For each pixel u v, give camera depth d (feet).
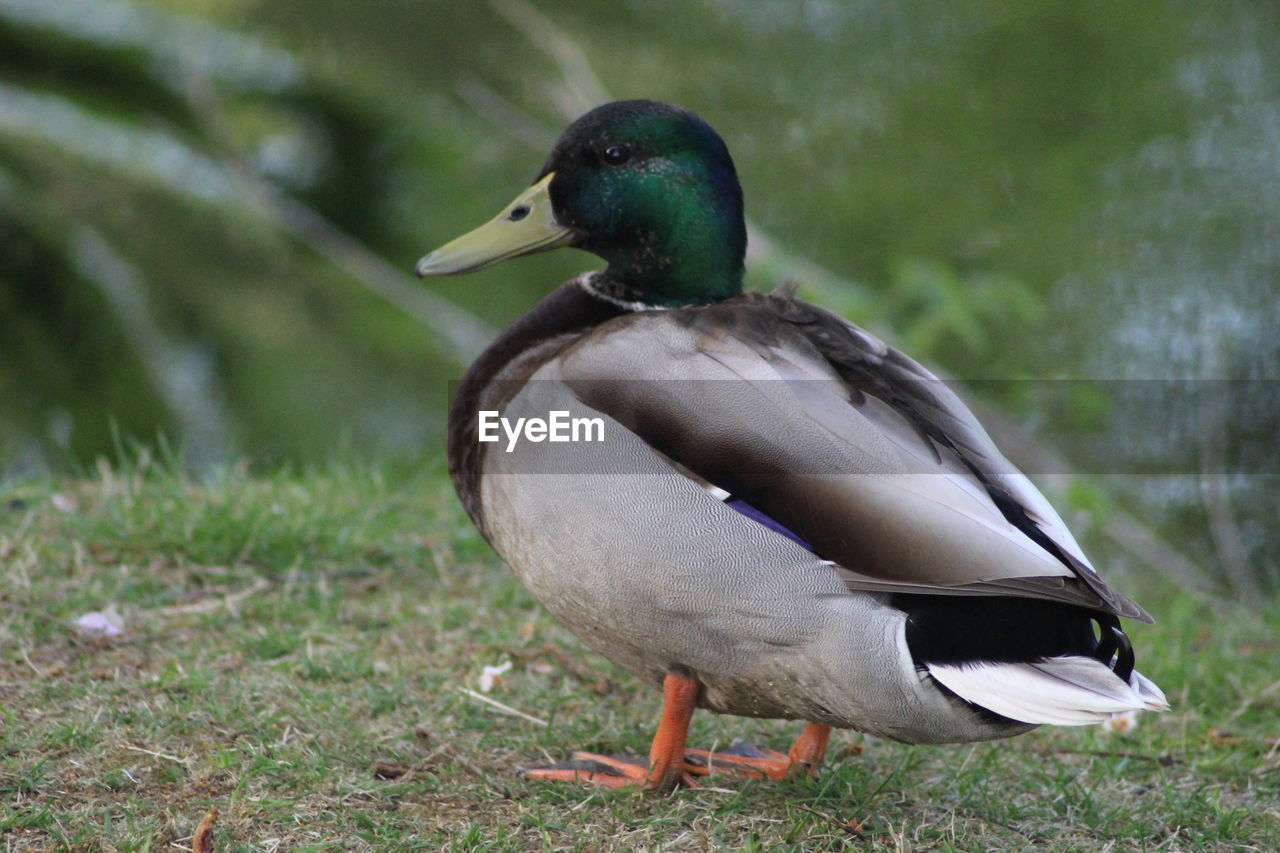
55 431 45.50
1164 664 25.85
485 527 19.61
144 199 51.96
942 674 16.46
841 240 62.64
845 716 17.57
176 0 65.92
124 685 21.39
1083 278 59.62
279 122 63.21
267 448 45.75
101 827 17.20
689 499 17.38
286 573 26.55
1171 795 20.21
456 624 25.20
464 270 21.27
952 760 21.42
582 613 18.39
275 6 67.26
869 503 16.87
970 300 41.39
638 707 22.84
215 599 25.36
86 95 57.47
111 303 48.26
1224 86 70.79
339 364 49.29
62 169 51.65
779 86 71.61
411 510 30.94
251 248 52.90
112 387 46.83
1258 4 74.43
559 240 21.34
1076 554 17.19
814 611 16.96
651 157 20.93
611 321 19.16
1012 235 62.54
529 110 66.74
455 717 21.57
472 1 68.18
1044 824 19.22
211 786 18.47
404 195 63.82
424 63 67.77
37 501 28.78
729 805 18.52
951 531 16.49
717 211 21.18
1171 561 44.45
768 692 18.03
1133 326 56.70
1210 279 58.90
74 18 59.88
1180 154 66.74
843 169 66.64
